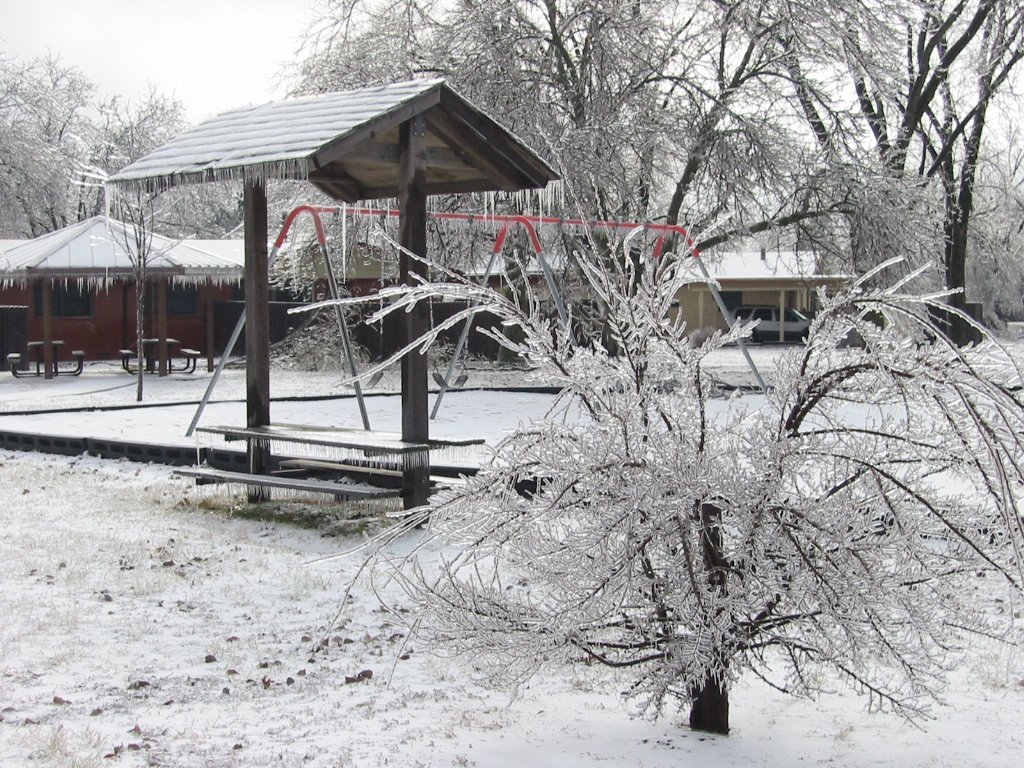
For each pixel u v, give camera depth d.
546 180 11.91
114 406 23.25
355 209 16.52
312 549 10.22
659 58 26.50
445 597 5.74
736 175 25.47
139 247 26.23
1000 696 6.26
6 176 52.94
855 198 26.42
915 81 32.72
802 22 25.59
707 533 5.55
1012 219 48.84
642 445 5.54
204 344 40.16
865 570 5.34
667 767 5.15
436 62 27.38
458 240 28.89
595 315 25.67
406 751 5.30
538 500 5.56
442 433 18.34
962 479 5.71
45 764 5.06
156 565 9.45
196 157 11.66
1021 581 5.04
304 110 11.84
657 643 5.72
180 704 6.10
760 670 6.93
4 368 34.34
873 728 5.80
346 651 7.15
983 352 5.26
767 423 5.58
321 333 35.44
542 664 6.02
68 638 7.34
